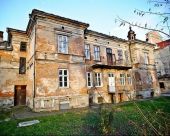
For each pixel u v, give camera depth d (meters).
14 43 18.06
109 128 6.26
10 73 17.33
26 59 18.64
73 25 16.89
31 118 10.16
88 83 18.48
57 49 15.27
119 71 22.12
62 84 14.94
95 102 18.27
